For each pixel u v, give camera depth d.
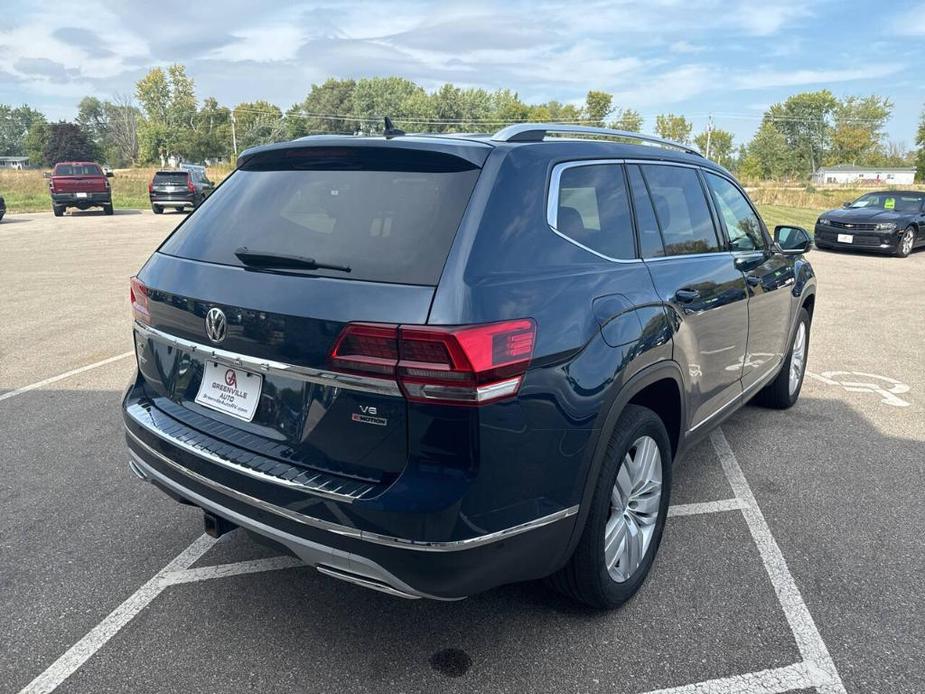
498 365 2.18
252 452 2.48
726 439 4.93
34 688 2.52
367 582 2.31
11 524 3.66
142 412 2.95
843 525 3.72
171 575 3.23
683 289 3.20
